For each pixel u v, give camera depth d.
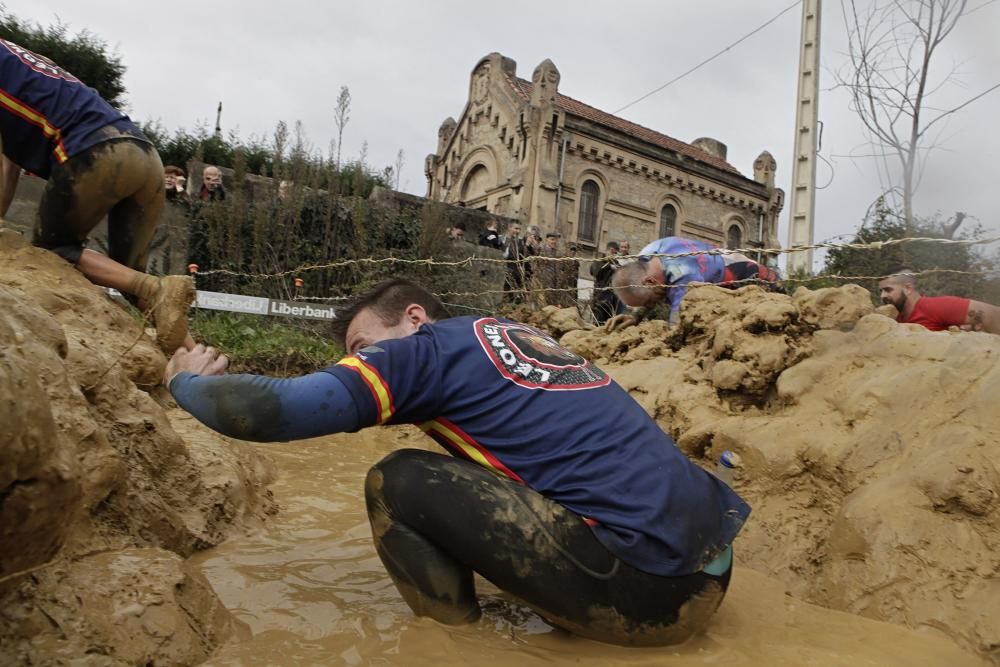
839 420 3.01
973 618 2.12
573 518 1.89
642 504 1.87
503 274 10.69
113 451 2.09
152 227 3.94
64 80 3.47
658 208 20.33
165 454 2.53
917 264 6.75
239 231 8.82
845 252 7.81
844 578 2.46
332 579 2.38
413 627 2.01
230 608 2.10
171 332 3.45
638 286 5.89
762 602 2.41
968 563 2.24
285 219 9.27
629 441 1.97
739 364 3.61
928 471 2.46
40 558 1.55
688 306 4.61
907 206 7.54
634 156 19.75
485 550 1.91
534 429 1.96
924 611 2.21
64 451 1.50
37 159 3.51
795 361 3.49
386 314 2.28
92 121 3.49
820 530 2.77
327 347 7.62
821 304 3.58
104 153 3.47
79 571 1.76
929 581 2.27
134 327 3.31
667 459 1.99
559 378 2.06
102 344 2.93
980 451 2.42
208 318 7.75
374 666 1.79
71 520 1.59
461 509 1.92
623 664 1.88
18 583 1.58
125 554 1.96
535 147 18.34
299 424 1.81
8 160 3.58
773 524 2.89
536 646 1.96
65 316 2.91
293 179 9.70
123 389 2.51
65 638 1.57
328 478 3.86
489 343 2.08
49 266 3.19
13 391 1.32
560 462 1.93
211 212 8.79
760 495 3.04
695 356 4.34
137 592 1.77
